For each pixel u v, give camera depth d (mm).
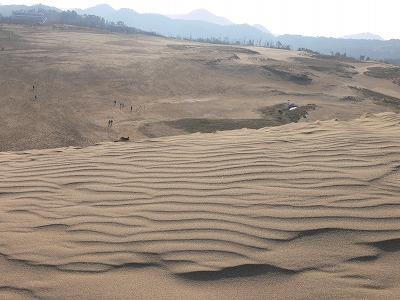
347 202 4094
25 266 3324
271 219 3842
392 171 4938
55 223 4082
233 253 3324
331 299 2738
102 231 3846
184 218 3992
